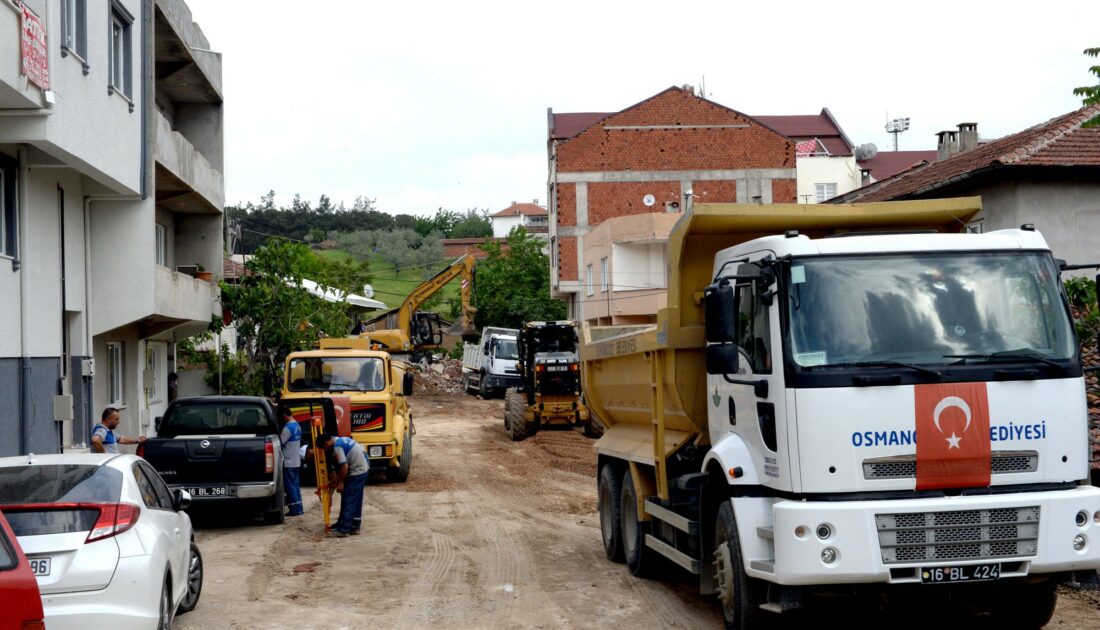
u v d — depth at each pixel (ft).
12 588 17.06
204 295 79.71
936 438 22.54
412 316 164.04
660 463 31.30
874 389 22.65
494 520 50.34
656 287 135.85
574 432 99.91
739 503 24.43
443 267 359.46
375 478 68.74
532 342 100.73
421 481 67.87
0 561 17.22
